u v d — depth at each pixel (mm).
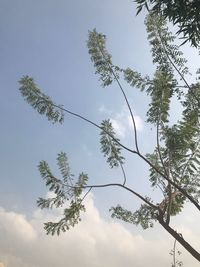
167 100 13828
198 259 12164
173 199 14273
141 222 14156
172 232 12742
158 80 14094
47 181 14625
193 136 13477
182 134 13398
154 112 13883
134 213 14219
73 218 14570
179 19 8938
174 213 14219
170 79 14055
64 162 14812
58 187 14602
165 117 13758
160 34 15203
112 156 14172
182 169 13828
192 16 8781
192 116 13562
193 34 8930
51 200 14664
